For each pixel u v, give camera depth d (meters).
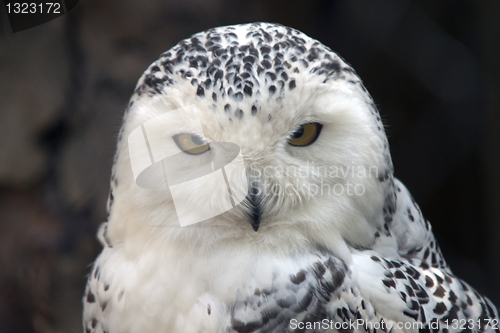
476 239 4.51
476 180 4.42
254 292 2.86
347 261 2.87
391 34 4.20
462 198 4.52
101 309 2.88
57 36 3.44
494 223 4.35
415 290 2.88
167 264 2.87
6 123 3.39
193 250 2.86
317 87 2.85
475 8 4.09
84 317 2.91
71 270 3.48
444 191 4.55
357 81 2.87
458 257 4.57
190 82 2.85
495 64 4.05
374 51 4.32
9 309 3.40
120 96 3.55
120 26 3.52
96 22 3.51
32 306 3.43
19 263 3.43
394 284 2.87
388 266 2.87
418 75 4.22
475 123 4.26
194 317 2.86
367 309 2.86
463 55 4.15
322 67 2.85
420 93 4.38
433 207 4.61
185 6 3.58
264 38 2.86
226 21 3.73
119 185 2.87
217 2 3.67
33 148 3.46
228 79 2.84
